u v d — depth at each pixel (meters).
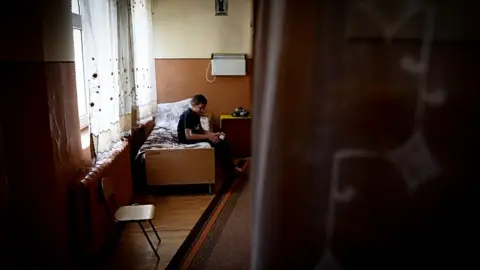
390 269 1.06
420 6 0.96
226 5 5.29
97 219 2.67
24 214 2.02
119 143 3.46
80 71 3.02
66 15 2.44
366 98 1.00
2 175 1.82
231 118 5.27
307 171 1.05
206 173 4.02
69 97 2.47
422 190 1.02
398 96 0.99
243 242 3.00
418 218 1.03
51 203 2.22
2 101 1.84
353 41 0.99
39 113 2.11
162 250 2.87
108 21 3.18
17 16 1.92
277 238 1.08
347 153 1.03
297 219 1.07
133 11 4.33
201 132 4.48
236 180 4.54
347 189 1.04
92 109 2.88
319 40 1.00
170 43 5.34
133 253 2.82
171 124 5.04
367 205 1.04
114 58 3.41
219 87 5.46
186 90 5.46
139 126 4.48
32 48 2.04
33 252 2.08
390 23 0.97
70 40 2.50
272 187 1.07
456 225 1.03
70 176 2.47
